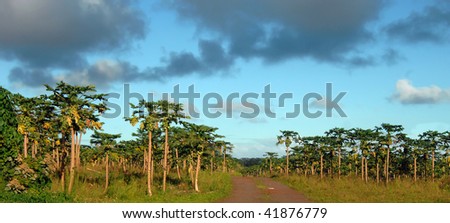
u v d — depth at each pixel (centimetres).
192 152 5038
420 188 4222
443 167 7469
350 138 7175
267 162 11488
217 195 3919
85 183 4044
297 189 5031
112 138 4600
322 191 4444
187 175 6312
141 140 6047
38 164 2752
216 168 9981
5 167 2517
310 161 9106
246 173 15225
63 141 3525
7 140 2584
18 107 3531
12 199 2219
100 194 3488
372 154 6581
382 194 3934
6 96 2712
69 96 3431
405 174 7206
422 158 6975
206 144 5122
